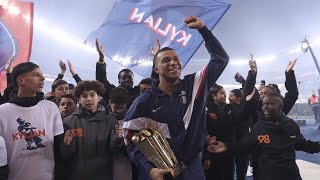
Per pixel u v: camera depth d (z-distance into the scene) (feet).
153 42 13.26
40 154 7.47
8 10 14.35
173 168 6.01
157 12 13.38
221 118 11.41
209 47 6.94
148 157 6.05
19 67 7.76
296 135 9.26
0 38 14.10
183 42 12.66
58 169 8.08
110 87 12.85
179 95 6.61
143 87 11.16
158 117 6.49
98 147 8.36
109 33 13.96
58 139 7.93
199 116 6.57
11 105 7.55
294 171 8.94
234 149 9.09
